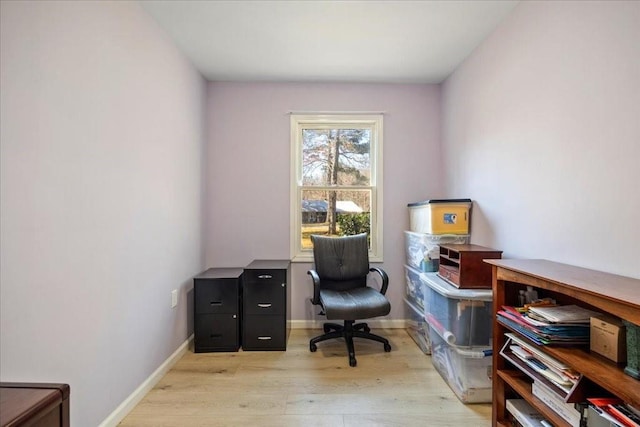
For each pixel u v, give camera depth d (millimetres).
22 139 1129
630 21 1189
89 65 1437
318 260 2785
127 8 1734
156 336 2047
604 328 1065
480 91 2330
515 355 1425
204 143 2955
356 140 3162
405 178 3105
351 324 2605
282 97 3066
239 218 3072
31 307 1163
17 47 1111
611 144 1270
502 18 2025
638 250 1167
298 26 2127
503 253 2018
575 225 1450
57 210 1267
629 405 884
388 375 2146
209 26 2115
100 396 1509
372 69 2781
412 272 2783
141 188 1869
